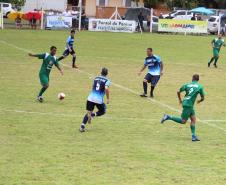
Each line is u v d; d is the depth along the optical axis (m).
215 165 20.53
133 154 21.64
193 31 95.12
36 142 22.86
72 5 126.25
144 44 72.88
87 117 25.08
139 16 95.25
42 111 29.27
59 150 21.77
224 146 23.55
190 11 104.88
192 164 20.56
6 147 21.84
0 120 26.67
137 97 35.03
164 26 94.94
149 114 29.81
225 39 87.12
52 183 17.72
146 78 34.97
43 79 31.53
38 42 67.88
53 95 34.22
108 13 100.88
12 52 56.62
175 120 24.95
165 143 23.67
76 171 19.09
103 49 64.50
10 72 43.25
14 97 32.84
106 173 19.00
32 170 19.00
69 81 40.28
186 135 25.39
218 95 37.06
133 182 18.14
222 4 128.25
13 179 17.95
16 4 109.56
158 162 20.66
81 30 92.00
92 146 22.62
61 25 92.19
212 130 26.61
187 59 58.84
